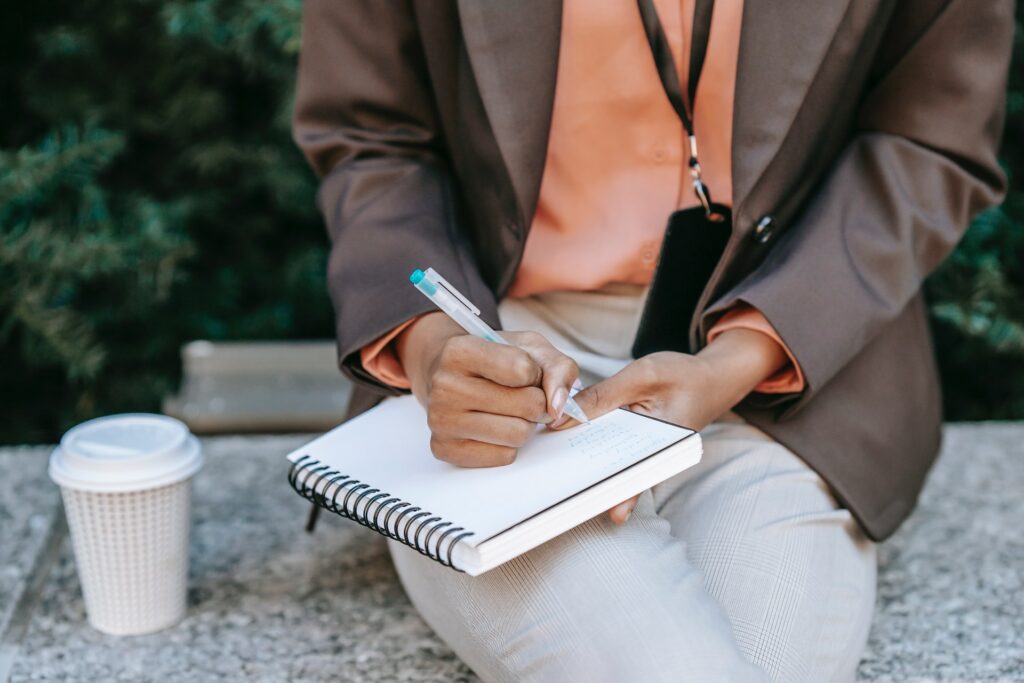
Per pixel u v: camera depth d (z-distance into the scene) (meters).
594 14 1.24
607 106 1.28
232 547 1.71
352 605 1.55
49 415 2.49
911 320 1.40
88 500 1.41
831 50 1.23
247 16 2.25
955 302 2.15
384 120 1.43
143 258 2.29
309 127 1.46
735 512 1.24
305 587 1.60
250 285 2.59
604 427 1.08
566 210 1.33
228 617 1.52
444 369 1.03
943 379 2.41
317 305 2.59
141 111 2.43
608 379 1.14
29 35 2.41
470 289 1.26
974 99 1.29
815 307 1.22
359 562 1.67
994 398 2.39
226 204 2.52
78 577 1.64
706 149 1.29
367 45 1.38
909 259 1.27
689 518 1.26
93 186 2.30
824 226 1.26
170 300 2.49
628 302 1.34
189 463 1.45
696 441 1.03
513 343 1.09
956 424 2.12
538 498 0.98
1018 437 2.06
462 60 1.31
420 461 1.10
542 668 1.05
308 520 1.67
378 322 1.22
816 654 1.19
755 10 1.21
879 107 1.35
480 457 1.04
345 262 1.32
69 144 2.20
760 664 1.13
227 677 1.38
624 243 1.31
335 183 1.40
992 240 2.26
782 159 1.26
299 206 2.46
